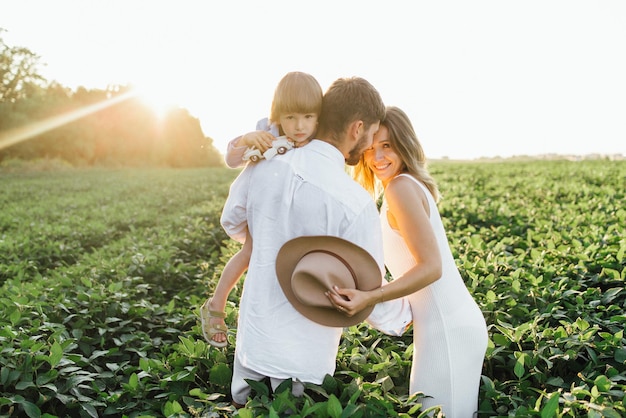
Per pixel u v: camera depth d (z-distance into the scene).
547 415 2.24
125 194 20.83
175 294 5.76
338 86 2.39
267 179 2.39
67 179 32.22
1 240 8.06
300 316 2.37
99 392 2.99
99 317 4.23
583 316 3.59
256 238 2.43
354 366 2.99
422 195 2.48
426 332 2.56
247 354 2.44
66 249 7.89
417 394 2.53
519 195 11.12
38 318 3.84
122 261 6.04
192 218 10.55
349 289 2.23
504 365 3.11
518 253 5.45
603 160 30.92
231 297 4.52
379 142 2.56
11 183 27.92
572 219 6.93
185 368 3.08
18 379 2.91
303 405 2.34
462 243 6.02
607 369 2.79
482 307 3.71
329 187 2.32
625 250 4.59
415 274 2.33
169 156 73.19
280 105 2.36
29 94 57.91
